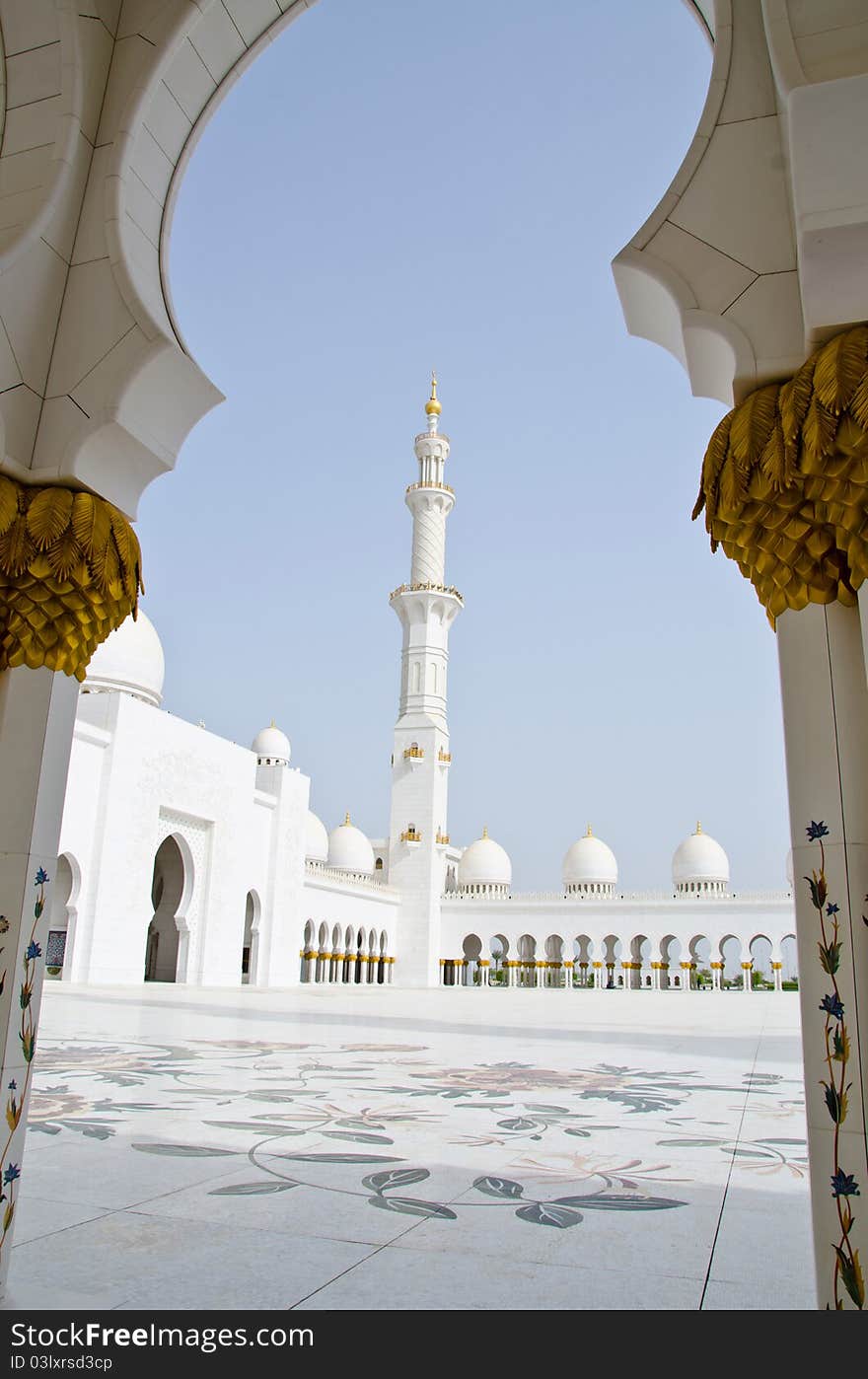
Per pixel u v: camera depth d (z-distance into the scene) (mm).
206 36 3674
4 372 3266
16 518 3229
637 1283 2643
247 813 31359
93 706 25078
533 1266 2775
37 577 3174
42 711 3205
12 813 3105
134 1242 2939
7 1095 2867
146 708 25953
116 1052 8211
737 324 2953
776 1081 7109
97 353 3387
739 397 2977
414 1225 3150
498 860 50562
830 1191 2400
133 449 3473
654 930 43156
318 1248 2904
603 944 45812
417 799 43656
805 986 2549
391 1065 7684
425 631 44031
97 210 3504
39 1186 3594
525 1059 8383
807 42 2783
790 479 2682
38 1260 2779
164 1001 16453
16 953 2988
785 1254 2910
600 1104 5801
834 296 2557
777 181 3008
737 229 3016
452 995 27547
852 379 2535
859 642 2705
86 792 23812
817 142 2420
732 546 2979
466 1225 3162
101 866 23859
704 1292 2582
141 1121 4949
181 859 32125
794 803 2676
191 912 28344
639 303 3230
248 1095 5910
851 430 2539
